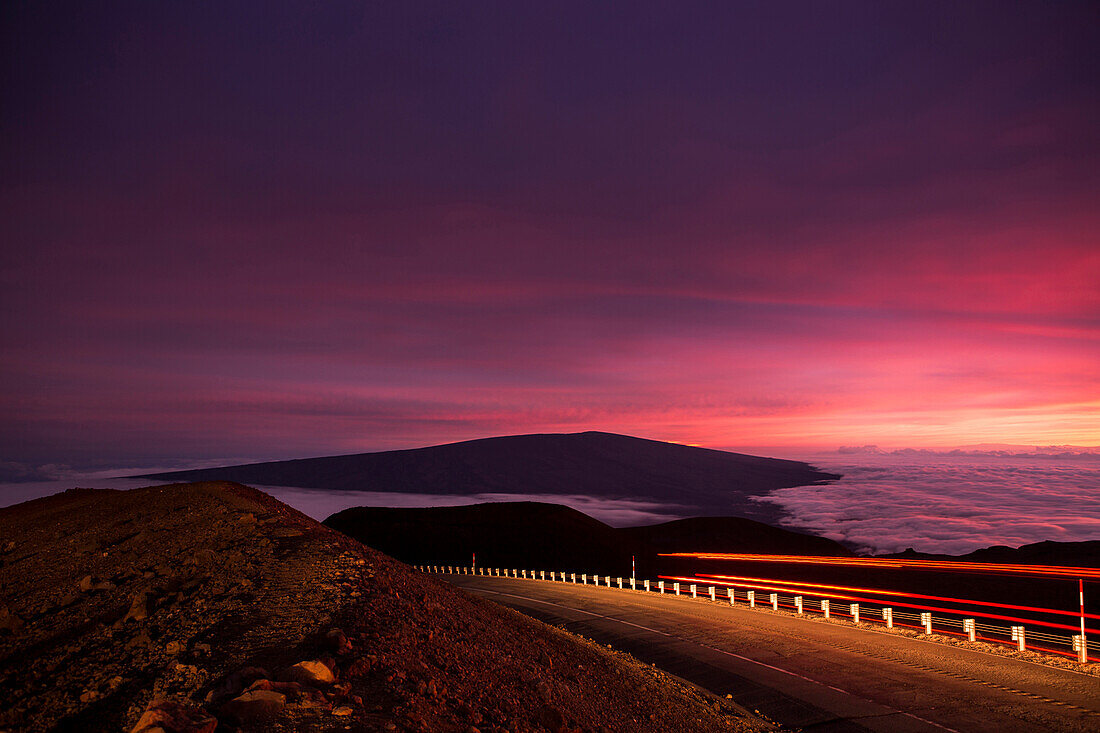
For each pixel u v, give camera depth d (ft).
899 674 55.47
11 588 47.75
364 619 32.37
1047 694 47.67
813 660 62.39
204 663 26.96
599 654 58.59
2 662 33.17
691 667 63.57
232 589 36.83
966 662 58.39
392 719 22.62
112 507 71.41
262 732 20.20
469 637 38.55
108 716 24.22
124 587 41.75
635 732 36.76
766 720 47.47
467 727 24.84
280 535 49.01
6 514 83.51
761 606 100.17
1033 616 86.58
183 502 65.41
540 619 94.07
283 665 26.27
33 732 24.04
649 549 252.21
